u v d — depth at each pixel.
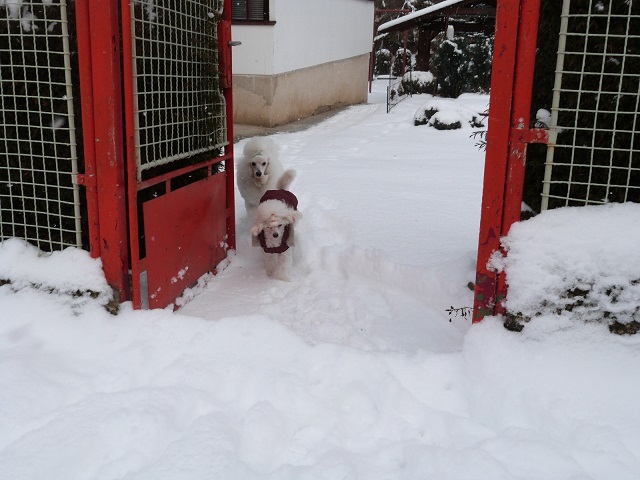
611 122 2.90
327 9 16.16
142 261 3.85
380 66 32.38
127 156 3.38
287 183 5.33
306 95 15.37
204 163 4.35
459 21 19.47
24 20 3.35
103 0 3.14
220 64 4.60
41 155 3.50
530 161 3.09
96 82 3.26
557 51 2.90
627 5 2.78
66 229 3.60
